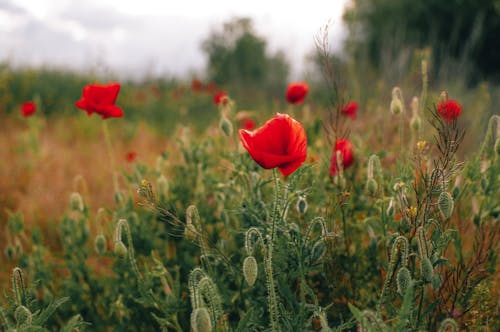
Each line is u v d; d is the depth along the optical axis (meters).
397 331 1.36
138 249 2.77
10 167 5.69
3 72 9.53
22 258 2.95
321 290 2.44
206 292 1.58
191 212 2.09
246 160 2.54
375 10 18.55
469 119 4.20
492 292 2.29
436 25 17.50
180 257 2.81
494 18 16.81
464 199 2.44
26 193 5.09
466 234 2.73
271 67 10.95
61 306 2.65
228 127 2.68
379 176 2.23
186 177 3.29
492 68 17.72
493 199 2.32
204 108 10.84
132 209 2.94
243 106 8.70
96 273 3.32
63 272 3.49
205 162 3.12
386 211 2.28
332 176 2.59
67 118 10.28
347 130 2.81
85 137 8.37
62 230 2.90
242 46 16.39
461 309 2.19
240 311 2.16
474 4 17.06
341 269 2.33
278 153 1.67
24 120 8.55
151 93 11.36
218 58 17.28
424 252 1.66
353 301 2.25
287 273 2.08
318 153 3.13
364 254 2.42
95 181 5.51
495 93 5.58
